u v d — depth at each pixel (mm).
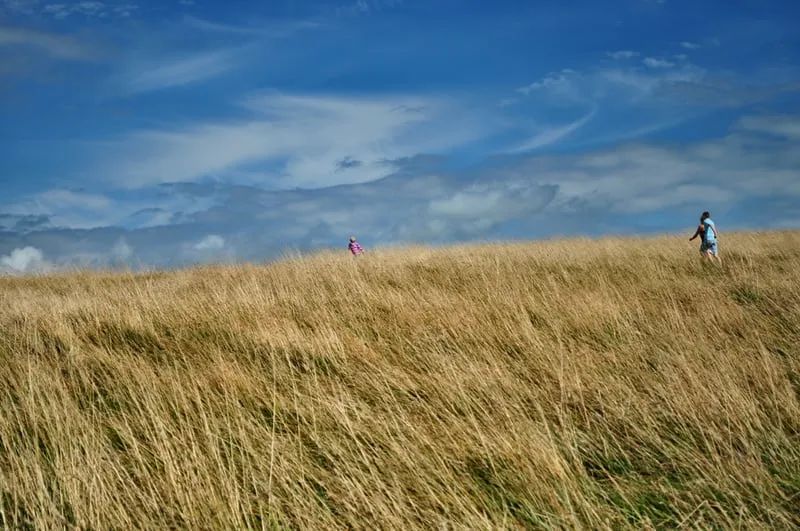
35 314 8852
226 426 4973
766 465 4199
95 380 6324
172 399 5543
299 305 9125
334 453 4477
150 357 7148
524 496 3848
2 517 3748
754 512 3627
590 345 7215
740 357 6355
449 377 5801
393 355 6789
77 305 9383
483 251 15547
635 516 3680
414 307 8703
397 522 3479
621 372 6184
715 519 3559
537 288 10352
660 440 4602
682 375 5848
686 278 11641
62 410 5082
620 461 4449
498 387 5656
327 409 5191
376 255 15227
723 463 4207
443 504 3707
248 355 6812
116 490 3879
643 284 10695
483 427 4863
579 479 4109
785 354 6805
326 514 3725
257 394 5699
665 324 7734
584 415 5195
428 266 13227
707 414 4938
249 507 3688
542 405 5426
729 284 10508
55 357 6930
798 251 15023
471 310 8320
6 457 4566
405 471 4180
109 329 8195
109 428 5129
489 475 4207
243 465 4254
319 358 6812
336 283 10977
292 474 4180
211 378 6078
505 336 7332
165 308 9016
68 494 3855
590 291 9836
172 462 4102
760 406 5156
